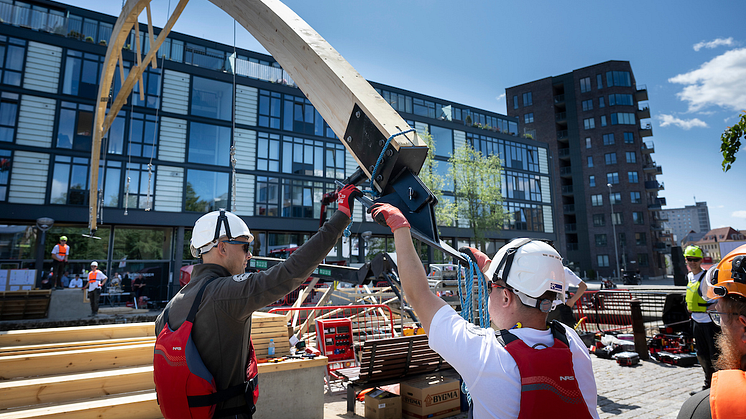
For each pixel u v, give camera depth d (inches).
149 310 641.0
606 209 2127.2
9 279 531.2
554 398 40.9
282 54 88.5
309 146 1005.2
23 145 706.2
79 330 159.0
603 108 2191.2
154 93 831.7
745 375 38.3
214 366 61.1
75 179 740.0
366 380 201.0
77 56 773.9
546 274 47.7
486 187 1150.3
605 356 328.2
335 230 63.7
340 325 275.6
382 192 63.3
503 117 1509.6
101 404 118.7
